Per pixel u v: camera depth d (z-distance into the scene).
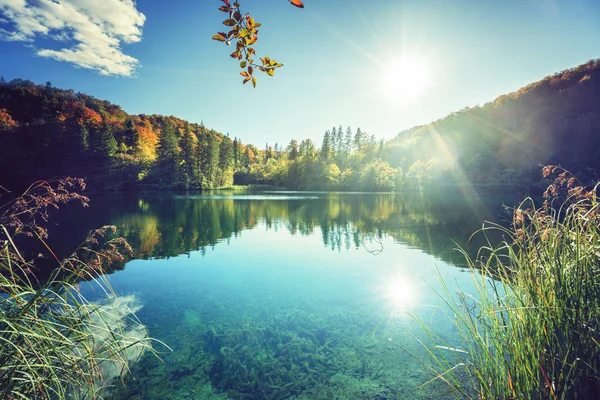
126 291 6.69
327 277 7.71
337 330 4.94
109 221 18.03
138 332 4.80
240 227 16.30
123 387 3.55
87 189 47.69
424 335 4.63
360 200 36.72
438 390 3.35
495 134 68.56
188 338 4.71
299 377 3.80
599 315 1.69
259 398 3.47
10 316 2.02
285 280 7.51
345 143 90.69
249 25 2.05
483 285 2.21
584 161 30.50
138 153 61.06
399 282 7.17
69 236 13.16
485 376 2.07
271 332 4.89
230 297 6.39
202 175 65.12
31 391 2.03
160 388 3.57
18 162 42.22
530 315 1.86
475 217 19.48
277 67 2.18
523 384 1.79
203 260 9.52
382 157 83.88
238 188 72.06
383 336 4.68
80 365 2.49
